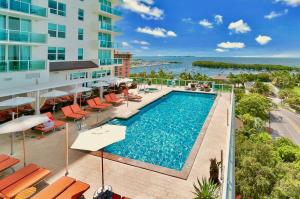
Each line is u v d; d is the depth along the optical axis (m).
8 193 7.65
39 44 21.84
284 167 21.88
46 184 9.23
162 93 30.72
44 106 20.39
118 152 13.66
